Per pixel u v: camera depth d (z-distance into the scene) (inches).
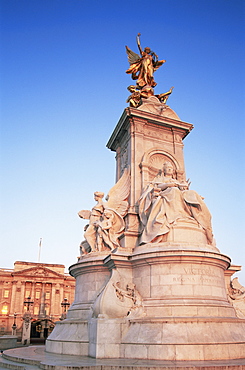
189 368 349.1
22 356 487.2
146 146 785.6
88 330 498.9
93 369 363.6
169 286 517.0
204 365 360.8
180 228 586.9
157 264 535.5
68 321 547.8
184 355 411.5
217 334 437.7
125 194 729.0
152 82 957.8
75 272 645.9
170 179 692.7
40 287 2815.0
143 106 818.8
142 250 564.1
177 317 456.4
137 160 757.9
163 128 824.3
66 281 2893.7
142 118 796.6
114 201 717.3
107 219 664.4
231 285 655.8
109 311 486.3
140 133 786.8
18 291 2743.6
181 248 532.1
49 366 381.1
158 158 785.6
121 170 843.4
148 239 586.6
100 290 586.6
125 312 497.4
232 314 533.6
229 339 437.4
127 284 539.2
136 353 432.8
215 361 400.2
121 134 860.0
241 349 437.1
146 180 731.4
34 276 2807.6
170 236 579.8
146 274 540.1
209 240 619.2
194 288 515.2
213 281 534.9
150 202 637.3
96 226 669.9
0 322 2628.0
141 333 446.0
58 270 2977.4
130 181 735.7
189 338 424.8
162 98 925.2
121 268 562.6
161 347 420.2
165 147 805.2
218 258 544.4
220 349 421.4
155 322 449.7
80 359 434.0
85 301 594.9
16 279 2775.6
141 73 959.0
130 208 682.8
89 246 682.8
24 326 1614.2
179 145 818.2
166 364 374.0
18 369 417.4
